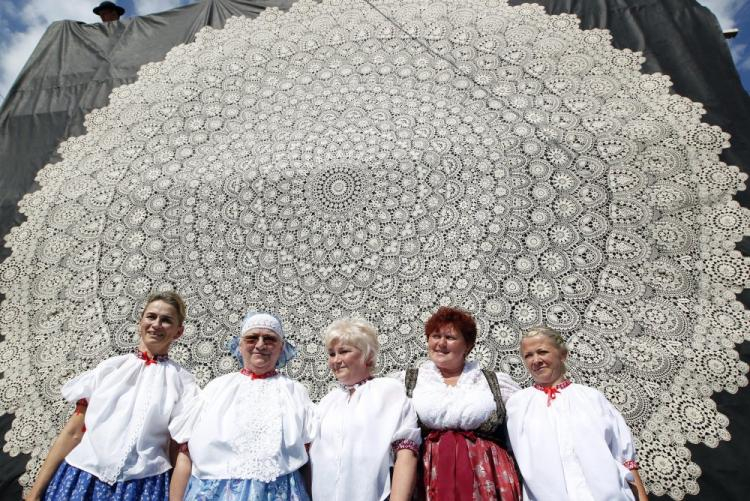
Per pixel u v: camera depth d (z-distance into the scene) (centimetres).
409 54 405
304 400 209
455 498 179
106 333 314
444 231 317
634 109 351
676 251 296
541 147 339
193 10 490
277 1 472
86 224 361
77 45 491
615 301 285
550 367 204
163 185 366
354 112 379
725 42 377
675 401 256
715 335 271
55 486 198
